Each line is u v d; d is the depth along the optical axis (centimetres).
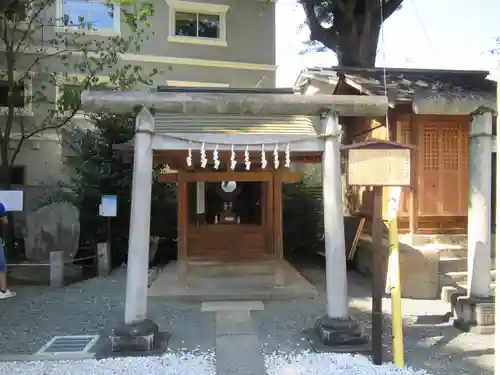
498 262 377
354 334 509
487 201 575
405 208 841
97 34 1398
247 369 446
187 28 1529
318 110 532
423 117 820
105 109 506
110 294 761
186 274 793
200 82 1511
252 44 1566
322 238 1173
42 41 1180
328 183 526
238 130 584
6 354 489
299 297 726
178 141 515
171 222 1131
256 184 895
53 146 1349
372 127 955
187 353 488
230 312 649
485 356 484
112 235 1022
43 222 908
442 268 766
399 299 471
